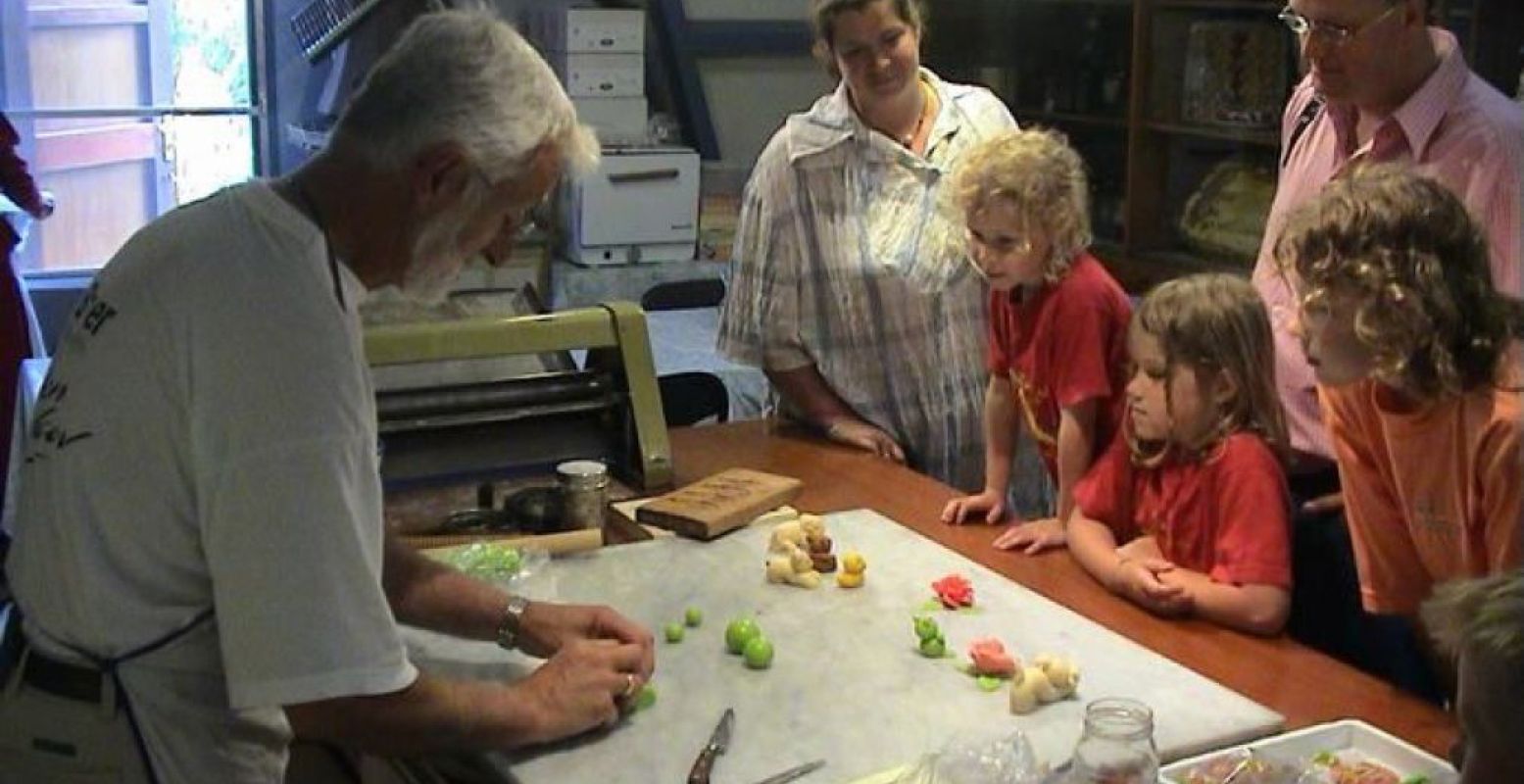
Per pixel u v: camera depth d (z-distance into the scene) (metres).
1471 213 1.84
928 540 2.26
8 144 4.17
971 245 2.40
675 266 4.71
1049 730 1.67
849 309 2.80
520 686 1.65
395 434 2.40
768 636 1.91
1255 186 3.84
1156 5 4.00
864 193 2.78
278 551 1.39
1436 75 2.21
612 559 2.17
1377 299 1.58
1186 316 2.05
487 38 1.48
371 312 2.49
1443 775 1.55
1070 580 2.12
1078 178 2.36
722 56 5.16
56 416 1.49
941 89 2.85
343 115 1.52
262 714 1.53
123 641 1.47
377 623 1.44
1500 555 1.62
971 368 2.82
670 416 3.25
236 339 1.40
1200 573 2.02
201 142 5.18
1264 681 1.82
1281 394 2.32
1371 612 1.89
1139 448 2.13
